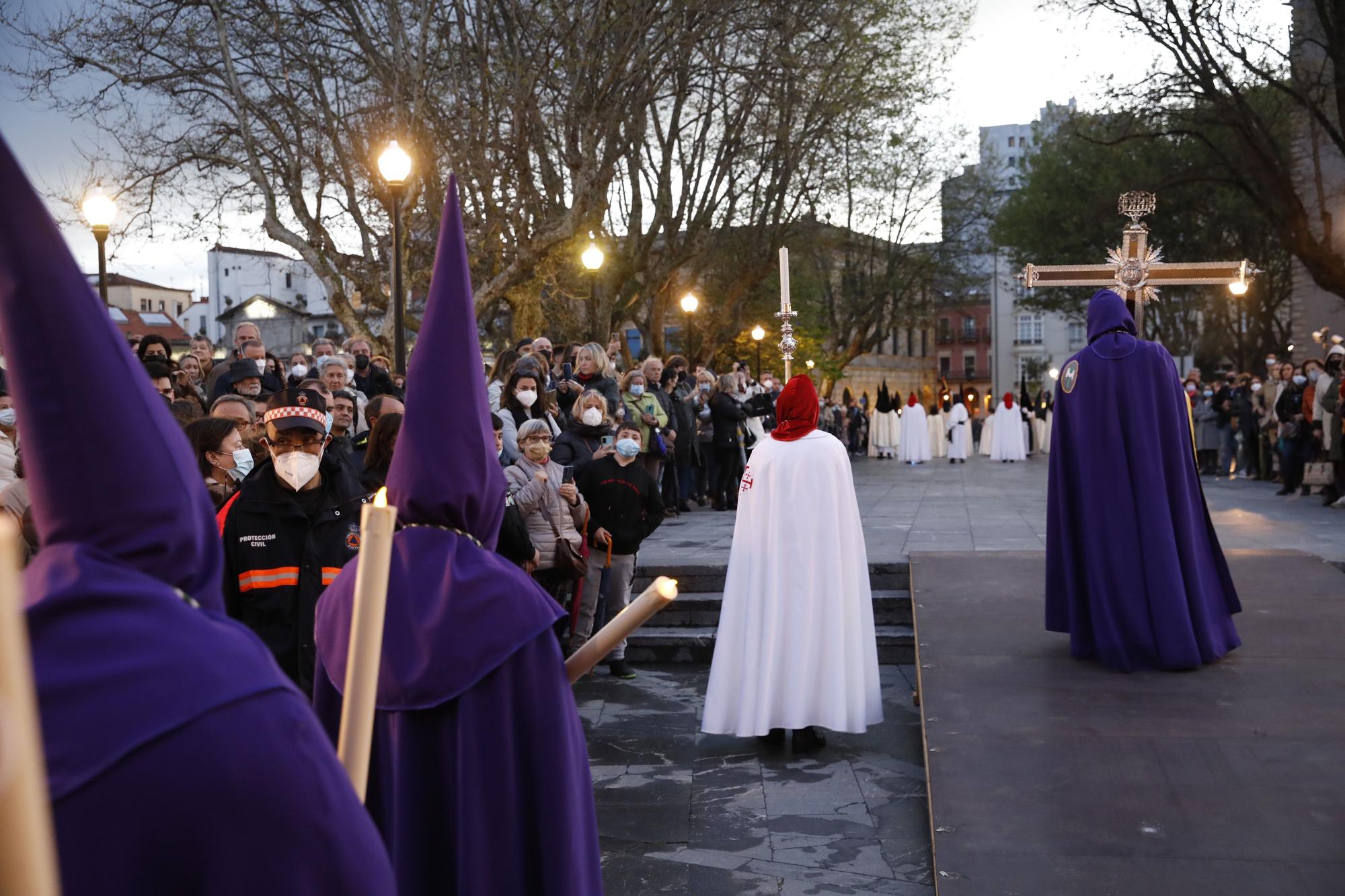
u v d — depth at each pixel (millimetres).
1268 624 6734
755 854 5051
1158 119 31281
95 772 1100
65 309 1147
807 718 6418
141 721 1126
